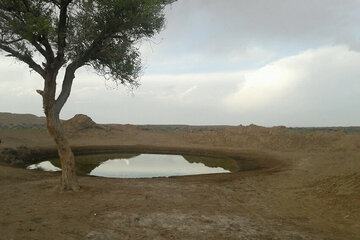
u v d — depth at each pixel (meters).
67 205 9.46
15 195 10.69
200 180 15.70
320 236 7.32
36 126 48.69
